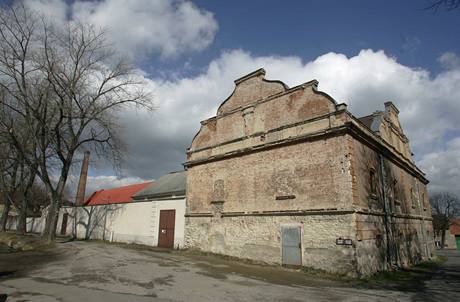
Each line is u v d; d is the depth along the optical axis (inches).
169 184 1096.8
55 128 820.6
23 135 904.3
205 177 787.4
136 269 474.3
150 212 947.3
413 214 869.8
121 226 1058.7
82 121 879.7
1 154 991.0
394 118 928.3
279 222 594.2
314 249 530.0
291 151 604.7
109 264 516.7
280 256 576.7
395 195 738.8
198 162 814.5
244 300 320.8
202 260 628.1
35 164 856.9
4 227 1114.1
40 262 531.8
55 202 855.7
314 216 543.5
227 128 765.9
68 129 877.8
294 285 415.8
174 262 574.6
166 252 746.8
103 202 1450.5
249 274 487.2
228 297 329.7
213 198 748.0
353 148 541.0
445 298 362.9
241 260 637.3
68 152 875.4
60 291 327.9
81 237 1258.6
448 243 2502.5
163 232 885.2
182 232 824.3
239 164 703.7
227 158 737.0
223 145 760.3
